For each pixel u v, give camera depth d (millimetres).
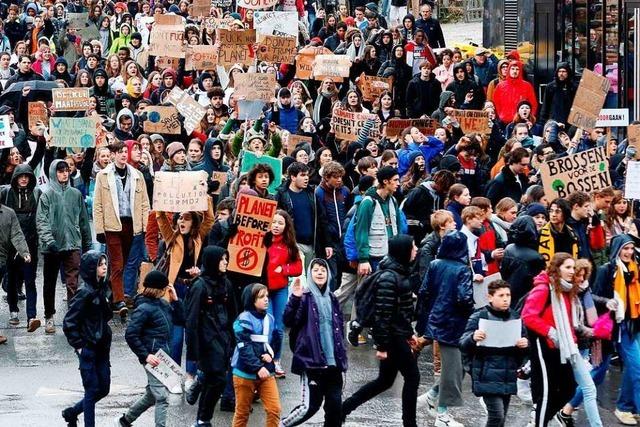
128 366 23281
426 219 25172
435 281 19969
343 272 24359
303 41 44781
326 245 23766
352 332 19938
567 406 20188
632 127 25516
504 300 18641
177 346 21953
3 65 39438
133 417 19781
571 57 36938
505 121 34281
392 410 21031
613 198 22703
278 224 21766
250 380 19062
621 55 34625
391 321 19375
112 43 43500
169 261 22688
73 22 44156
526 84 34406
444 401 19984
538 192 24062
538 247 21625
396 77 37156
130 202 26172
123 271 26328
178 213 23125
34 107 31281
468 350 18812
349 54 39656
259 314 19078
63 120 28859
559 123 31062
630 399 20656
